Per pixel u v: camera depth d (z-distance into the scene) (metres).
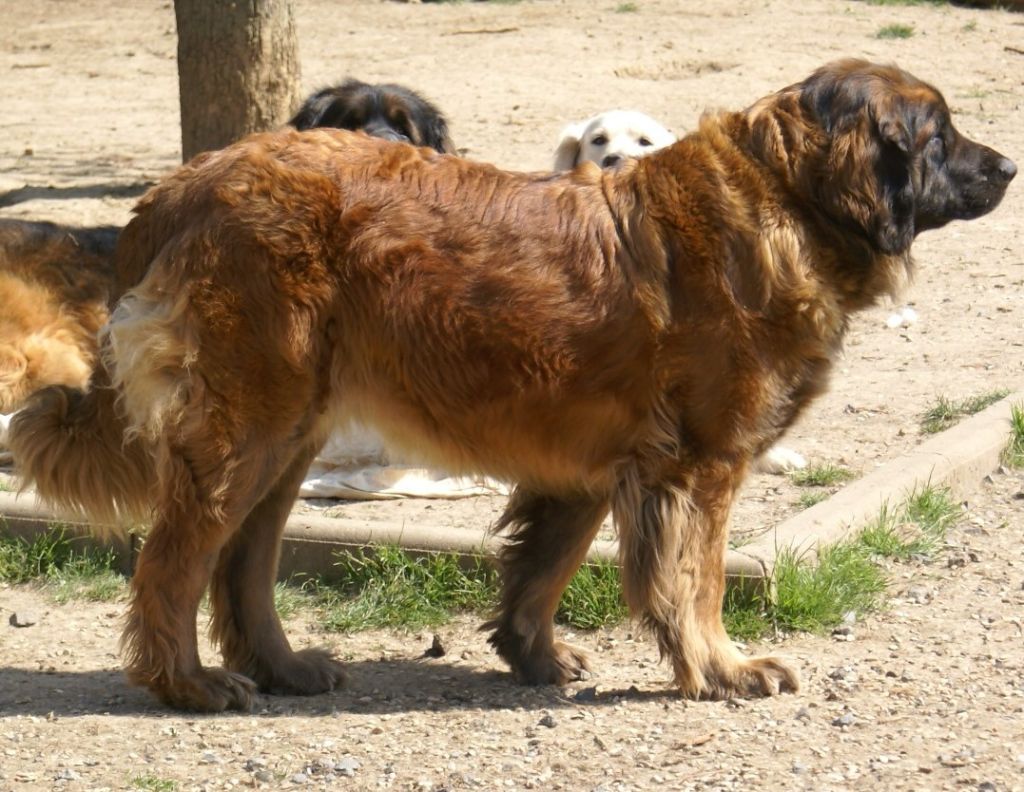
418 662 7.54
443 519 9.16
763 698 6.71
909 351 12.39
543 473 6.77
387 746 6.29
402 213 6.49
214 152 6.76
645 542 6.59
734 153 6.61
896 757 5.93
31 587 8.65
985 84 22.48
